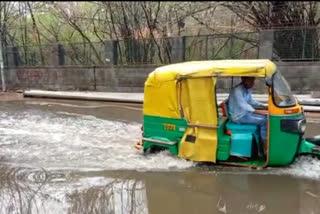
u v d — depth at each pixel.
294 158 5.37
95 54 14.33
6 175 5.50
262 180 5.11
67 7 10.91
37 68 14.91
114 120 8.95
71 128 8.14
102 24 14.56
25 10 13.11
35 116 9.60
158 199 4.66
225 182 5.09
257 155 5.61
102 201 4.59
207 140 5.52
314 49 11.34
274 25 10.71
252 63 5.28
